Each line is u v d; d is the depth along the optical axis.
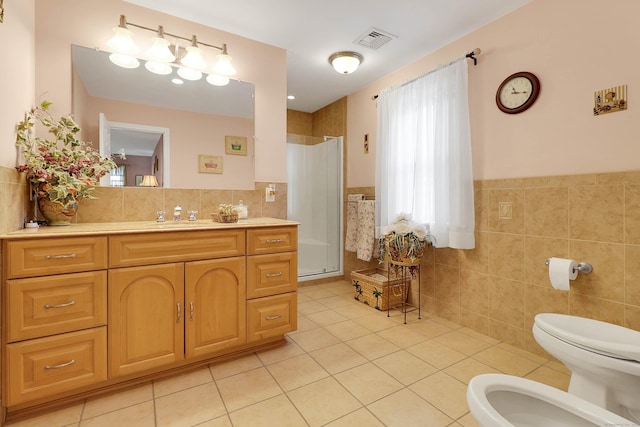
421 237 2.38
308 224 3.83
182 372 1.74
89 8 1.91
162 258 1.62
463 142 2.22
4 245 1.29
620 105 1.60
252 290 1.90
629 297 1.58
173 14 2.13
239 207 2.25
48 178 1.59
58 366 1.38
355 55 2.65
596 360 1.21
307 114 4.27
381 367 1.81
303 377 1.71
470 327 2.34
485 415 0.88
